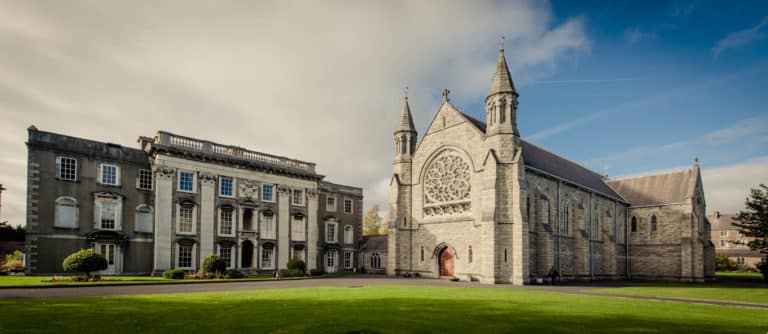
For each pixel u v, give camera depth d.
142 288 27.44
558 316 16.17
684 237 56.72
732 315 17.64
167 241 43.09
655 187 63.75
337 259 62.84
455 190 47.12
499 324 14.07
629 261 62.34
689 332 13.27
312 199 57.03
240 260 48.56
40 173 37.38
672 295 28.41
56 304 17.84
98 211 40.19
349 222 65.81
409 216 52.28
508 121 42.69
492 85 44.09
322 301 19.78
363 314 15.61
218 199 47.59
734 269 89.69
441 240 47.56
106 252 40.06
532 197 44.03
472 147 45.31
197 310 16.25
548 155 56.94
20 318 14.11
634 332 13.07
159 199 43.00
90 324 13.10
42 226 36.97
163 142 43.97
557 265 46.66
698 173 60.78
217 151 48.34
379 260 62.16
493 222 40.25
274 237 52.19
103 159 41.00
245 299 20.36
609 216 57.56
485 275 40.19
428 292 26.05
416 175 52.34
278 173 53.59
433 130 50.88
